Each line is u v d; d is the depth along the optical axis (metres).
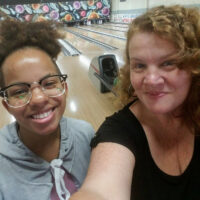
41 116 0.64
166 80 0.51
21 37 0.64
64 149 0.76
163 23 0.47
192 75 0.54
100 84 2.68
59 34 0.75
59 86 0.68
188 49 0.49
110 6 12.91
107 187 0.48
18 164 0.69
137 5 9.07
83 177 0.80
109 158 0.53
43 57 0.65
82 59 4.62
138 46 0.50
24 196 0.68
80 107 2.39
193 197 0.61
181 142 0.64
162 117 0.60
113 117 0.63
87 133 0.85
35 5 10.87
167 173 0.60
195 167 0.62
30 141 0.70
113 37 7.46
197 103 0.62
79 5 12.04
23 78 0.61
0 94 0.63
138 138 0.59
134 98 0.69
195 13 0.51
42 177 0.72
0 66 0.63
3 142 0.70
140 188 0.59
